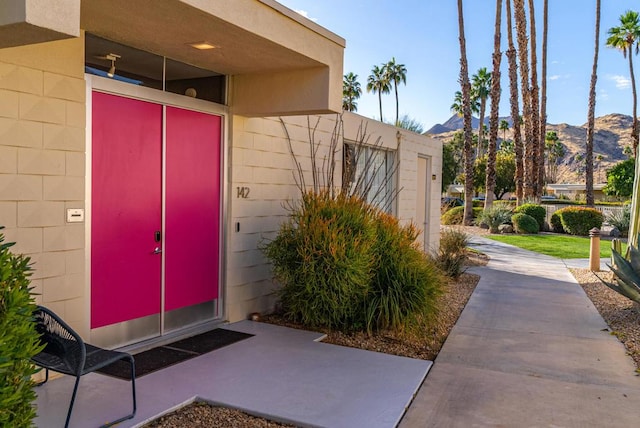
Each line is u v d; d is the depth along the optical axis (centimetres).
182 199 579
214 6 424
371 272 628
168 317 569
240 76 632
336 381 461
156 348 536
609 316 752
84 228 463
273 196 709
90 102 473
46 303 433
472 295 907
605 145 19762
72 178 449
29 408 251
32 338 248
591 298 893
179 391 425
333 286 593
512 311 786
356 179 910
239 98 634
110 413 378
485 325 700
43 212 428
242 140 650
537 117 2881
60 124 438
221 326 627
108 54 494
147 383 440
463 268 1173
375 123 991
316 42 559
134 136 520
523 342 618
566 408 423
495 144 2655
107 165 493
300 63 573
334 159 825
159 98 541
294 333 608
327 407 404
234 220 642
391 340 608
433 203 1332
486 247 1742
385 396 430
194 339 573
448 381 480
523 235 2245
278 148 714
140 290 532
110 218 497
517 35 2648
